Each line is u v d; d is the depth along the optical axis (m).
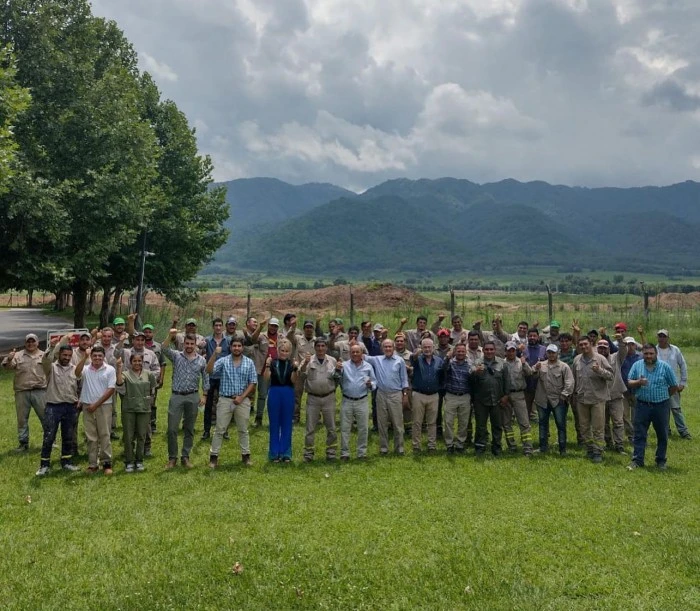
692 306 37.88
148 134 25.69
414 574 6.32
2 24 21.45
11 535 7.18
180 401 10.08
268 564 6.50
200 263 36.00
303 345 13.25
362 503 8.34
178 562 6.54
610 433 11.88
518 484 9.19
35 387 11.09
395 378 11.09
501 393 11.02
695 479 9.47
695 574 6.29
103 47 28.08
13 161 19.08
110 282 31.17
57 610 5.64
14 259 21.62
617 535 7.25
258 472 9.82
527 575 6.32
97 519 7.75
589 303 48.38
